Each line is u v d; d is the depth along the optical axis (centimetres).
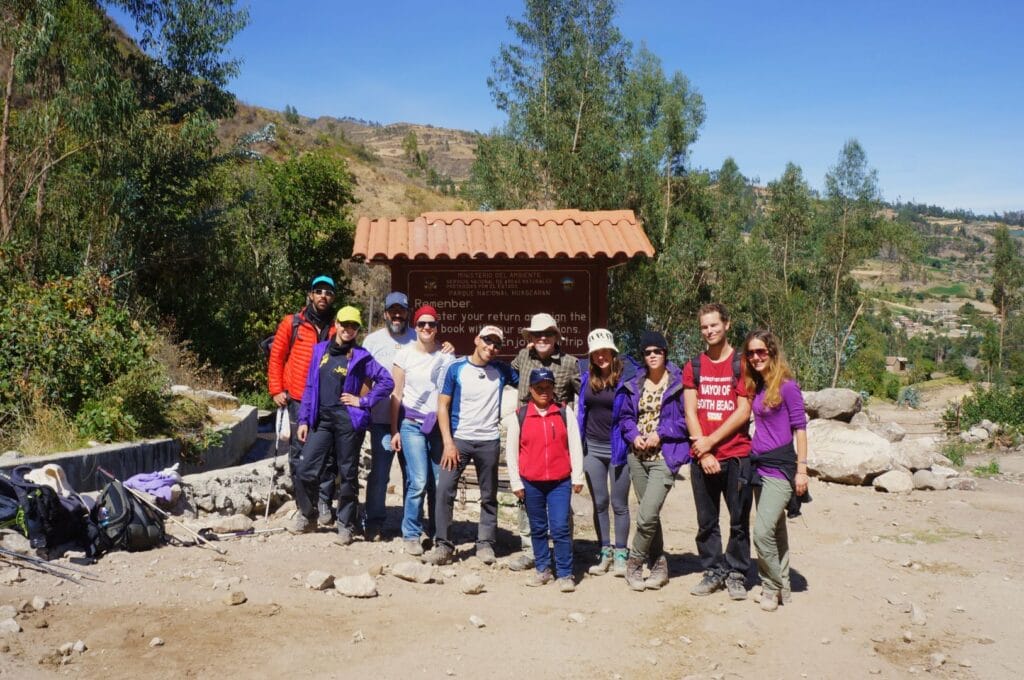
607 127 2589
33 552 533
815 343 3388
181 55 2314
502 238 1125
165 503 645
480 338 608
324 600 511
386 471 670
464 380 608
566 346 1105
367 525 671
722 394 548
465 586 544
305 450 642
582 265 1107
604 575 609
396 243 1111
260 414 1691
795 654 465
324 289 688
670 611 528
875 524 826
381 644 450
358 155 8519
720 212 3456
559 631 486
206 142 2058
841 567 655
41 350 936
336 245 2670
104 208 1764
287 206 2636
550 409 575
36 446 820
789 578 575
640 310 2600
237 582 525
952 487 1030
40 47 1631
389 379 638
